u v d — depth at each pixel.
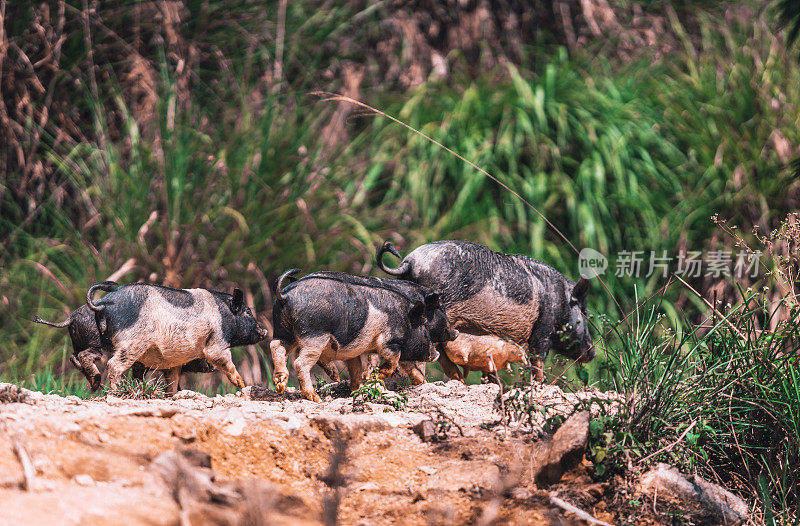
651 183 41.25
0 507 10.00
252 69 45.06
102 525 10.11
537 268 24.31
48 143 39.81
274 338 19.70
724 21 47.59
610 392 19.30
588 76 44.78
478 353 22.38
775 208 38.47
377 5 48.47
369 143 43.62
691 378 18.16
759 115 40.88
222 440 14.64
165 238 35.69
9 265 36.91
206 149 39.41
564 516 13.94
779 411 18.59
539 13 50.72
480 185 40.00
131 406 15.52
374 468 14.95
